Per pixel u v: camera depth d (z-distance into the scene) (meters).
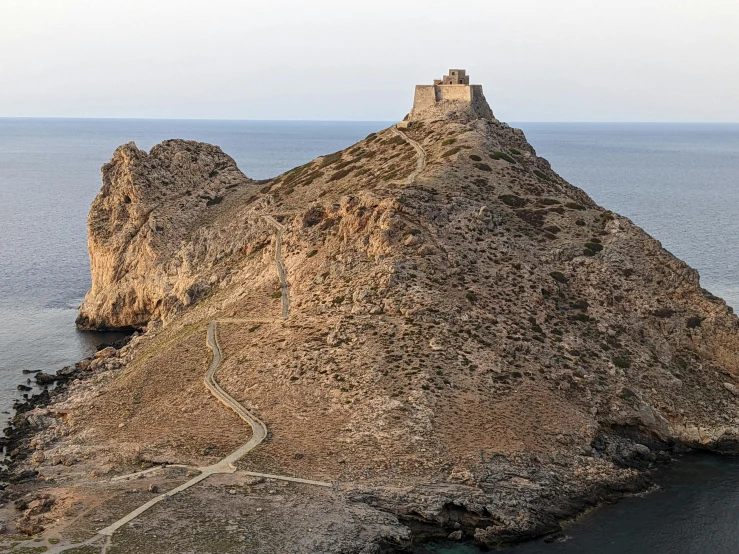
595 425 93.19
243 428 92.00
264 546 69.81
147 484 80.50
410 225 116.62
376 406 91.81
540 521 78.38
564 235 120.81
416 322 103.62
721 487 87.50
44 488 82.69
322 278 117.69
